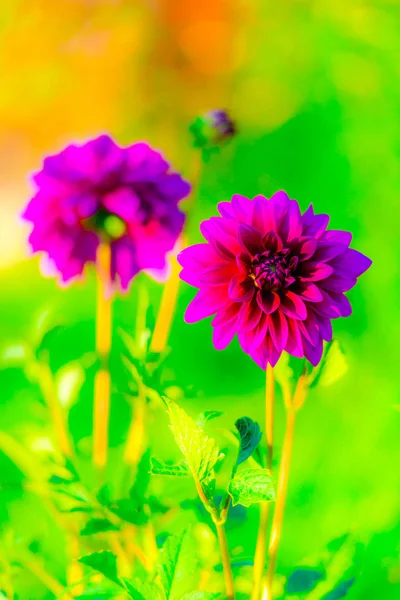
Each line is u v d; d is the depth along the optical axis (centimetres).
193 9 216
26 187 212
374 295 162
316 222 87
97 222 92
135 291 149
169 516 95
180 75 219
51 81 215
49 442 90
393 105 194
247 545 105
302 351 84
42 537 102
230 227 86
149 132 215
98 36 216
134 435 95
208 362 150
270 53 209
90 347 138
